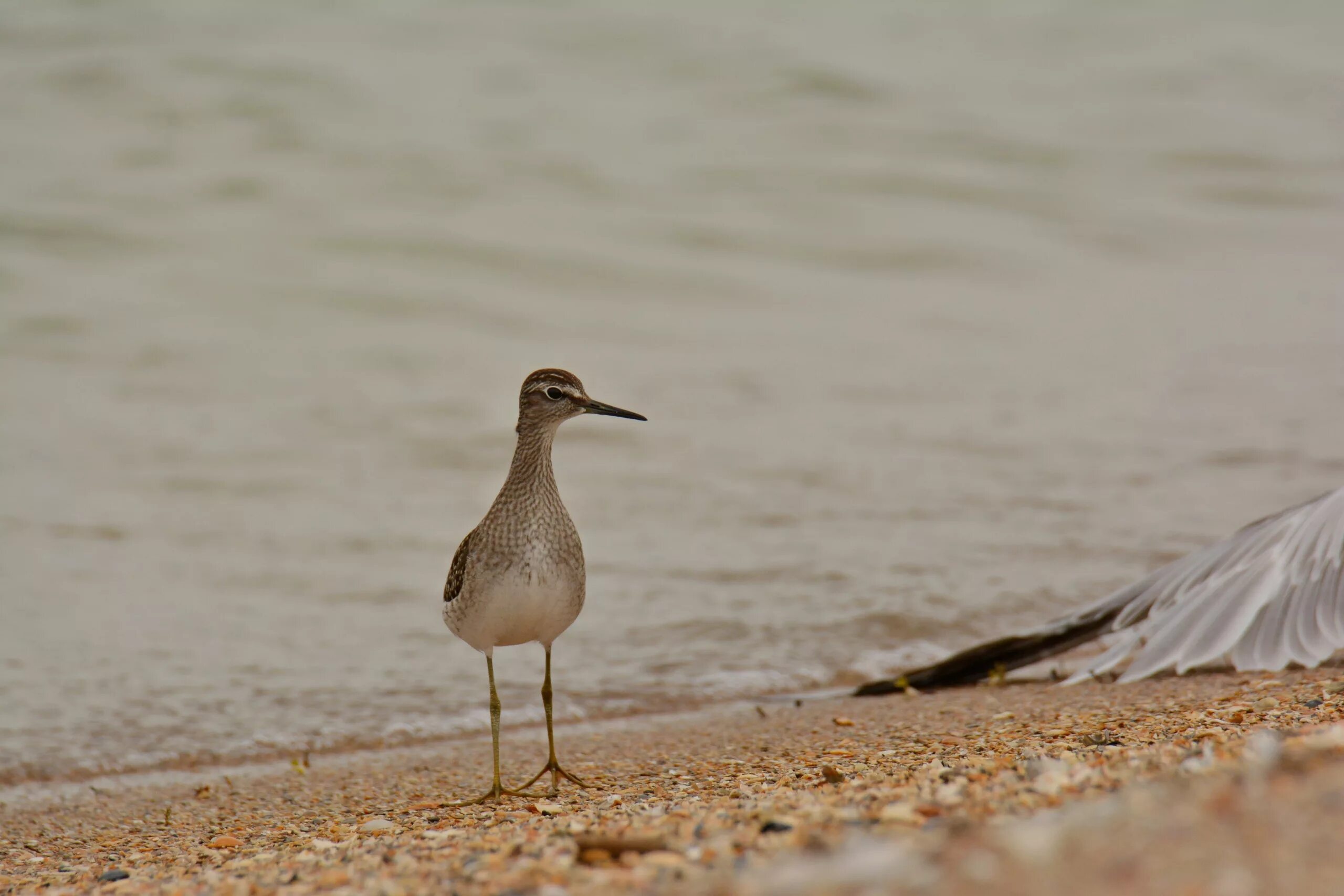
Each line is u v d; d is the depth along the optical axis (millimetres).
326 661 11750
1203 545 13734
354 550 14109
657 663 11617
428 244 23938
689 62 32344
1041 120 32000
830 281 23859
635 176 27375
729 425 17453
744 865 4707
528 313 21828
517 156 27516
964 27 37094
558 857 5203
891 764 7672
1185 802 4297
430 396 18359
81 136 26641
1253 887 3541
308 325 20906
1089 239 26344
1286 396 18391
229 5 32094
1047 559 13562
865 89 32062
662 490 15539
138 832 8078
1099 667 9180
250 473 15852
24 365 18703
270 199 25109
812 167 28547
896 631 12117
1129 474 15789
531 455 7750
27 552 13625
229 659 11719
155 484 15438
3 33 29812
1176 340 21062
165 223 23859
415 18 32750
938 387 18891
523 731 10352
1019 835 4156
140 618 12445
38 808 8805
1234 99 34094
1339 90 34562
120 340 19641
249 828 7926
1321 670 9375
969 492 15336
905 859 4145
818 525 14547
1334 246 26312
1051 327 21766
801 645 11875
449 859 5652
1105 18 38375
